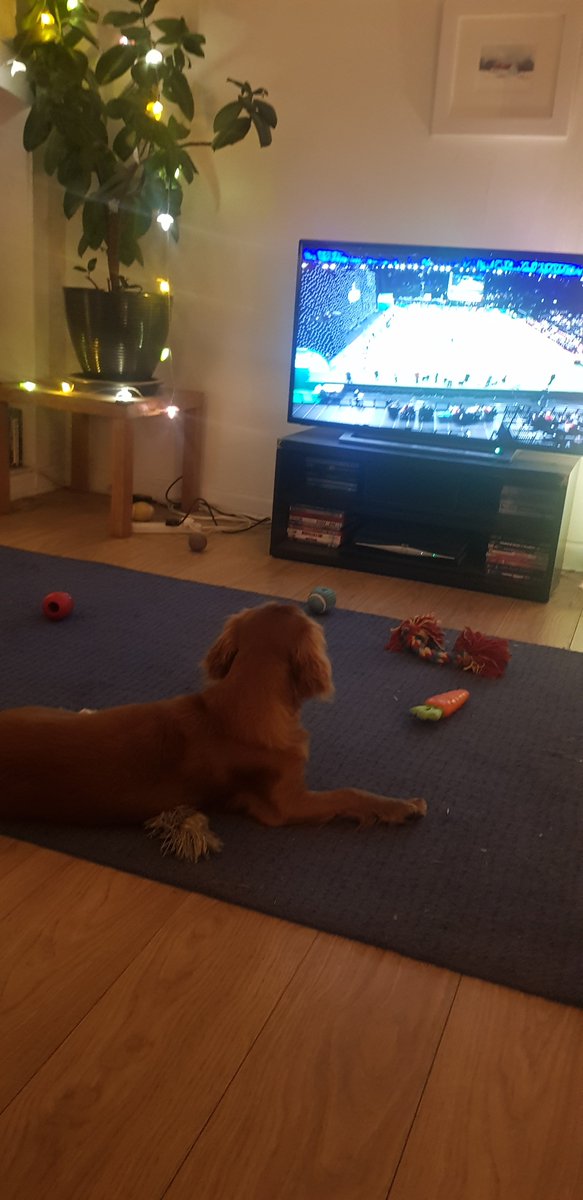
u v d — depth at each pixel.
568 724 2.31
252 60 3.67
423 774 2.02
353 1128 1.16
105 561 3.37
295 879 1.63
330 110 3.62
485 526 3.36
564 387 3.27
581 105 3.29
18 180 3.81
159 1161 1.10
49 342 4.19
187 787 1.69
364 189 3.67
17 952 1.44
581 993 1.41
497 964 1.46
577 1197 1.09
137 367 3.78
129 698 2.27
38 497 4.24
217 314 4.02
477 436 3.42
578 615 3.15
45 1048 1.26
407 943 1.49
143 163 3.62
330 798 1.77
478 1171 1.12
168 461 4.29
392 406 3.49
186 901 1.57
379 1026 1.33
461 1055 1.29
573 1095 1.24
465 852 1.75
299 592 3.19
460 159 3.50
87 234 3.68
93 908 1.54
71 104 3.48
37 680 2.34
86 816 1.67
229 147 3.79
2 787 1.65
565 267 3.13
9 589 3.00
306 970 1.43
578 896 1.64
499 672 2.56
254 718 1.68
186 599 3.02
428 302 3.32
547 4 3.22
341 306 3.42
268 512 4.17
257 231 3.86
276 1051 1.27
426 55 3.43
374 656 2.66
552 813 1.90
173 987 1.38
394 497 3.50
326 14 3.52
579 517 3.66
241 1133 1.15
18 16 3.53
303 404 3.61
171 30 3.52
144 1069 1.23
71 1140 1.12
